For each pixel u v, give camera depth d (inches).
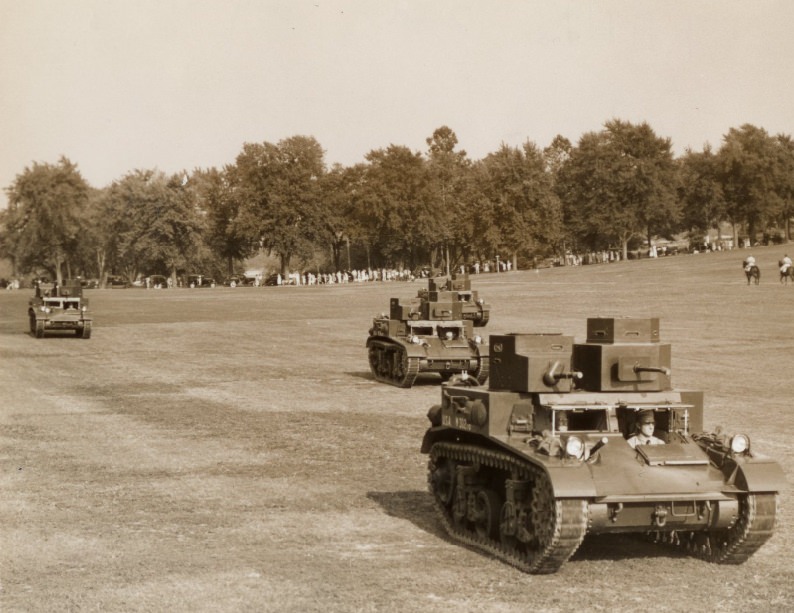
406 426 937.5
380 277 5378.9
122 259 5506.9
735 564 488.4
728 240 6392.7
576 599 433.7
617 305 2496.3
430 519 585.3
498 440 490.6
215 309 2829.7
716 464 483.8
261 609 422.6
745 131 5502.0
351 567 484.7
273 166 5201.8
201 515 595.8
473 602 429.7
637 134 5068.9
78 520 583.8
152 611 421.7
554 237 5152.6
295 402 1107.3
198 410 1046.4
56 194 4318.4
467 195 5467.5
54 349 1752.0
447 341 1251.2
